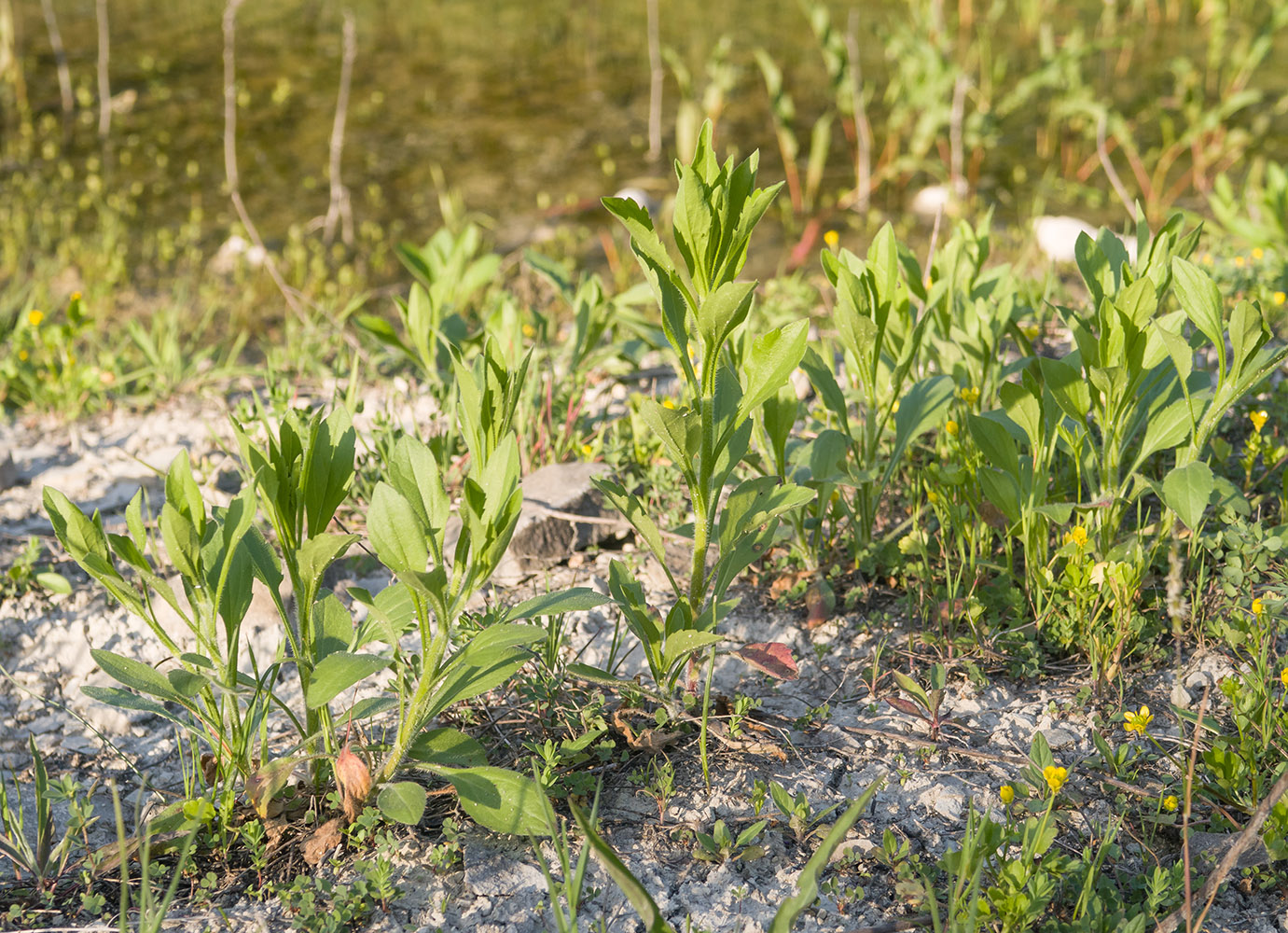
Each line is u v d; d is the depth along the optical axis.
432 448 3.59
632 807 2.41
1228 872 2.05
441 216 7.62
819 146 7.67
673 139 8.83
